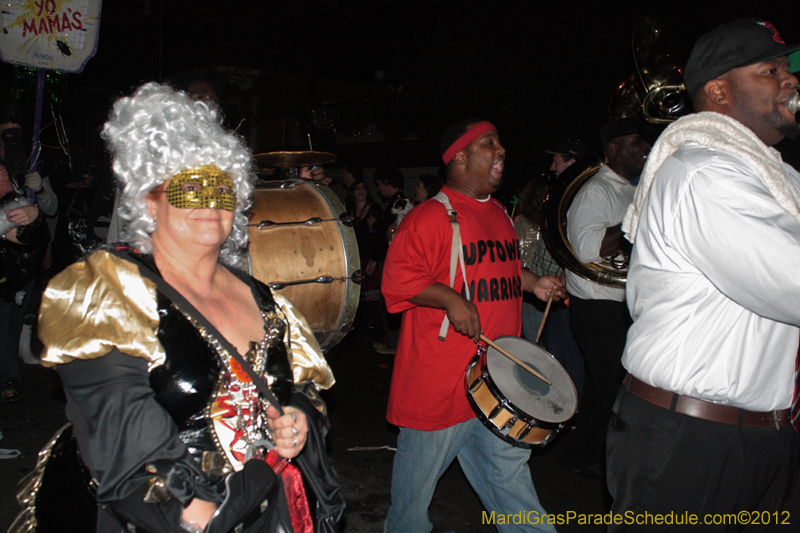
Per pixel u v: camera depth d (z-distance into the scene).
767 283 1.60
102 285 1.38
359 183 7.09
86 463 1.35
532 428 2.31
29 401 4.62
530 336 4.50
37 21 3.61
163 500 1.30
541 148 7.43
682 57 3.14
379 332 6.87
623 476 1.90
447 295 2.43
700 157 1.74
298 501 1.64
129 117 1.46
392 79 9.39
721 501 1.78
